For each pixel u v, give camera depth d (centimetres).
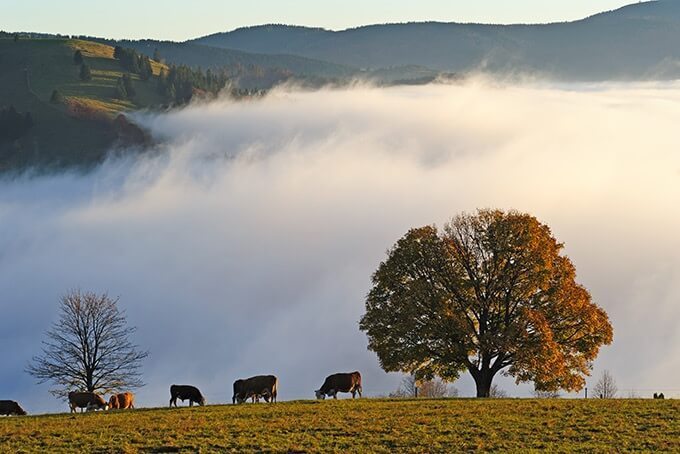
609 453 3662
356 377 5988
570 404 4862
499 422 4294
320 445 3872
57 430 4294
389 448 3825
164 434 4125
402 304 5988
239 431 4156
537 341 5812
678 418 4319
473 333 5966
